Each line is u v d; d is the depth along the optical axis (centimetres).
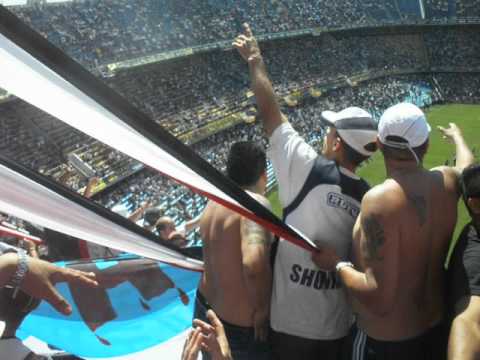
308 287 433
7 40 234
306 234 431
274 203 3819
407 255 358
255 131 5522
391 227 350
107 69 4653
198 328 344
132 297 492
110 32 4956
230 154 465
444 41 8662
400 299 368
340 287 439
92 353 459
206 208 474
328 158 448
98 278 491
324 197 429
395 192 357
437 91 8319
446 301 366
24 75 247
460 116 7000
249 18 6838
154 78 5362
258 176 466
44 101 256
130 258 509
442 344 373
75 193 322
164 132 287
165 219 849
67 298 472
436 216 367
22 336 473
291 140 445
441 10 8700
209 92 5659
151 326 482
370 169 4559
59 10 4738
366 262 354
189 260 447
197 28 5950
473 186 339
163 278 505
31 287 325
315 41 7831
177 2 5934
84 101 258
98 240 343
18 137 3744
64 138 3928
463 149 504
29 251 505
